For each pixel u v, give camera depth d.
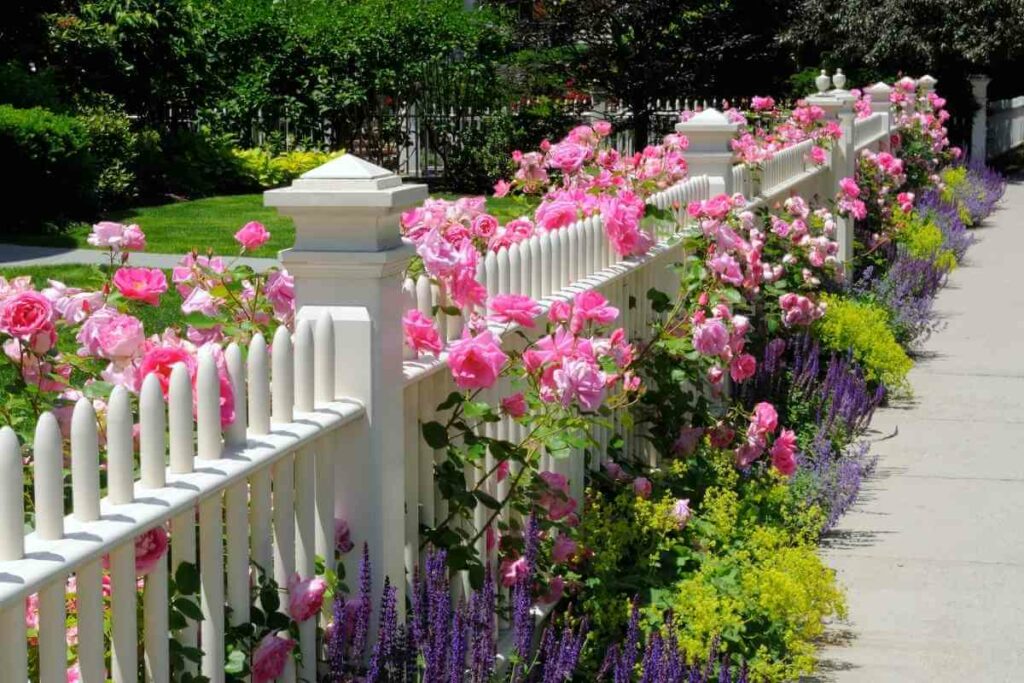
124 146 16.23
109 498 2.67
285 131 20.28
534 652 4.46
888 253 12.98
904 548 6.11
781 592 4.71
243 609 3.07
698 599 4.67
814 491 6.27
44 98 15.45
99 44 17.45
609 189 6.78
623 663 4.01
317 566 3.41
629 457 6.16
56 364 3.64
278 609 3.28
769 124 13.11
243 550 3.06
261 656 3.10
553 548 4.59
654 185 6.86
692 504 5.87
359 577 3.42
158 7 18.08
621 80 22.83
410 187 3.56
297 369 3.34
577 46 23.56
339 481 3.53
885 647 5.03
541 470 4.85
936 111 24.20
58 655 2.47
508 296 4.42
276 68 19.98
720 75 24.27
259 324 3.96
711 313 6.28
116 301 3.73
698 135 7.80
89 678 2.58
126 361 3.31
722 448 6.27
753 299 7.81
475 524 4.50
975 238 16.78
